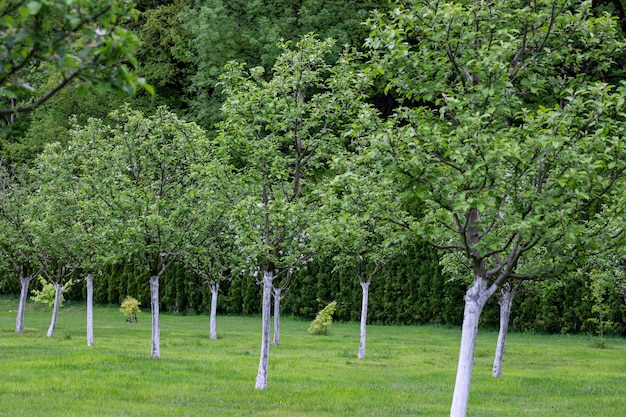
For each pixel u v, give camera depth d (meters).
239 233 13.73
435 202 10.30
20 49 5.07
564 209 9.03
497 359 16.83
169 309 37.88
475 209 10.04
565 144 9.20
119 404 11.77
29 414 10.63
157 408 11.53
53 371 15.01
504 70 9.80
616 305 27.23
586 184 9.09
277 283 24.62
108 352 18.98
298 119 13.82
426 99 10.50
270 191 14.25
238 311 36.28
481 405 12.94
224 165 14.06
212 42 33.12
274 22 32.53
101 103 39.25
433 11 10.39
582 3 10.64
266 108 13.44
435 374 16.80
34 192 26.17
